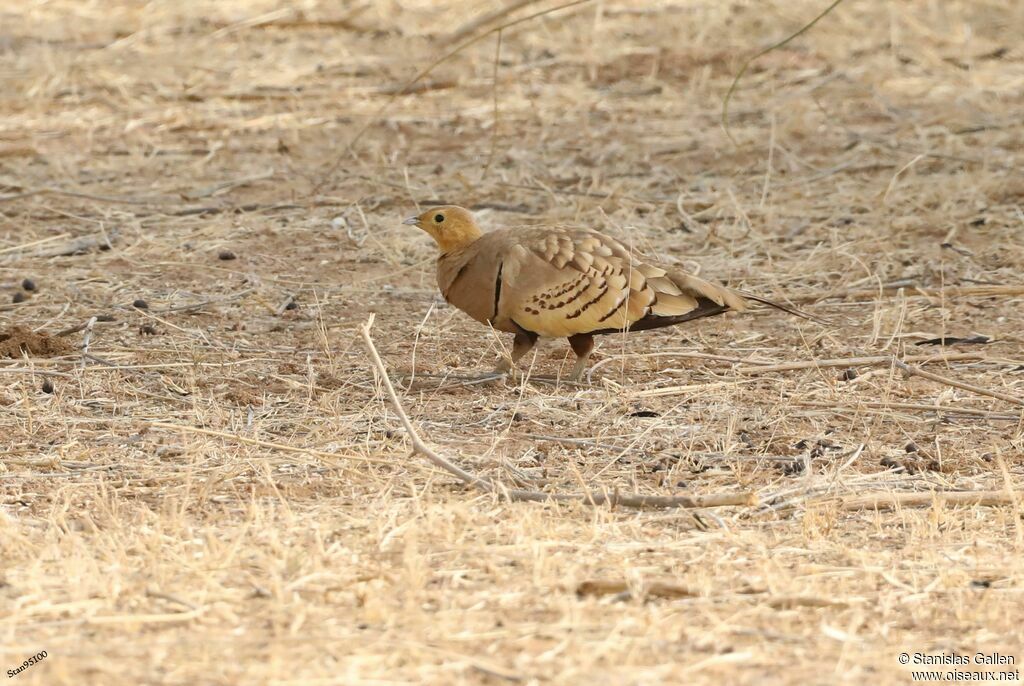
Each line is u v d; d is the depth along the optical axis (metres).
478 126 21.12
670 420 10.66
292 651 6.52
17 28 27.22
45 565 7.68
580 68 24.48
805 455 9.79
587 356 11.58
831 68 24.39
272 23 27.75
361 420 10.60
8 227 16.45
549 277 11.05
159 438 10.16
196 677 6.20
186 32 27.20
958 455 9.88
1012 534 8.38
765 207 16.80
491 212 16.86
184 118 21.39
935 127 20.48
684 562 7.85
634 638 6.76
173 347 12.44
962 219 16.28
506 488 8.95
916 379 11.61
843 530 8.48
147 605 7.09
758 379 11.66
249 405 10.98
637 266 11.14
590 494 8.75
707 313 11.20
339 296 14.20
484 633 6.77
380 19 28.02
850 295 14.01
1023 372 11.75
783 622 7.02
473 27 23.66
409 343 12.74
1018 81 23.16
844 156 19.23
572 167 18.89
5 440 10.06
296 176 18.64
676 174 18.48
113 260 15.32
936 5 27.81
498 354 12.32
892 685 6.26
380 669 6.33
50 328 13.06
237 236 16.19
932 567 7.82
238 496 9.01
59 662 6.29
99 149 19.81
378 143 20.12
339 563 7.73
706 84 23.48
